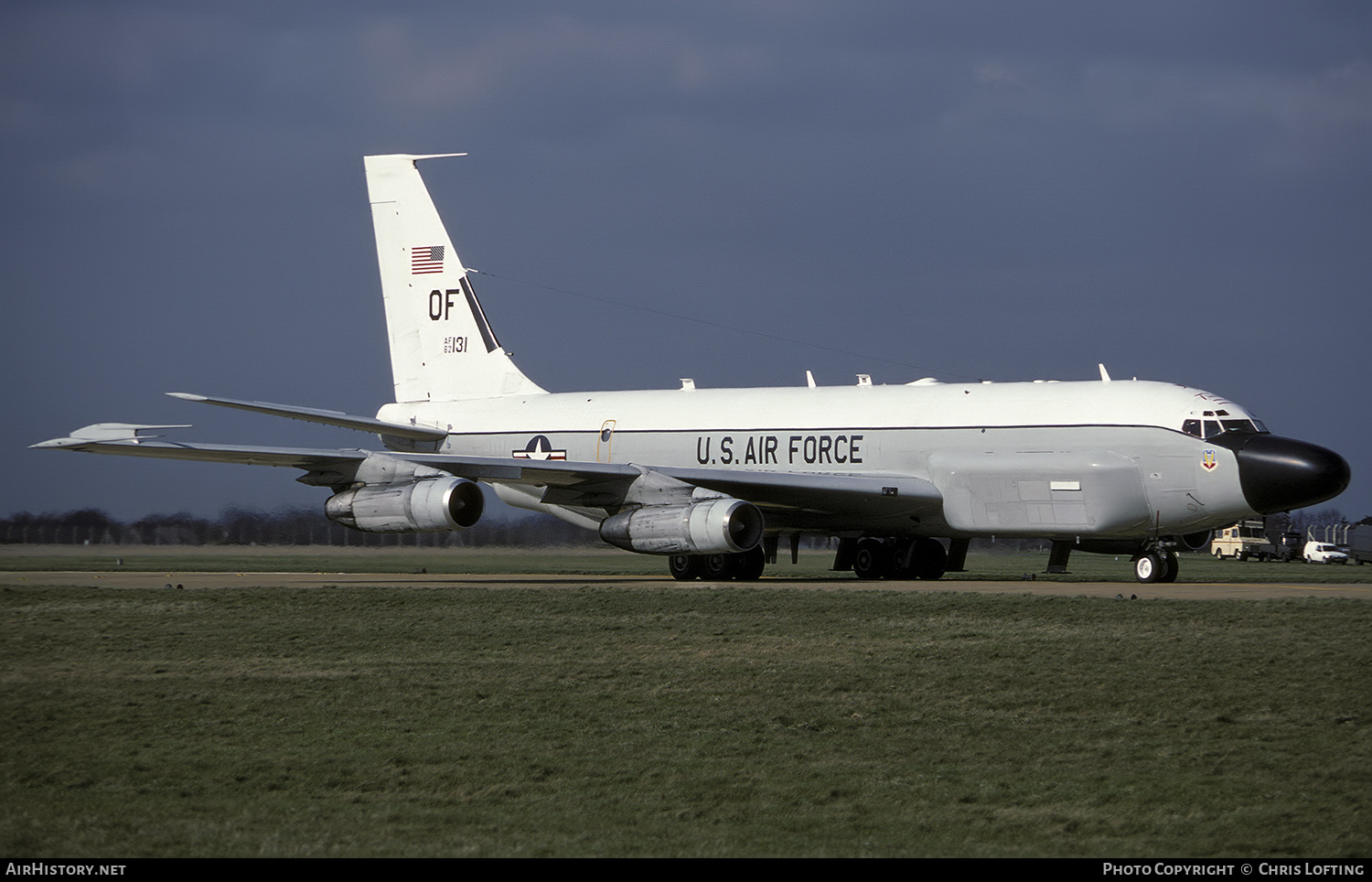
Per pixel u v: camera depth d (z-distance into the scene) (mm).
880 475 125750
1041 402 119875
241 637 71125
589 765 40688
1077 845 32594
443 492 114500
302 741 43969
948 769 40281
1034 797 36969
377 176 164375
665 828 34031
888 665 60156
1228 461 110062
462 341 159500
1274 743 43594
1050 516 116625
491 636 71438
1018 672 57656
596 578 131500
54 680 56281
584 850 32031
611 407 146375
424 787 38094
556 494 123938
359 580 125000
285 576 132750
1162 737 44562
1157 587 112188
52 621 78688
